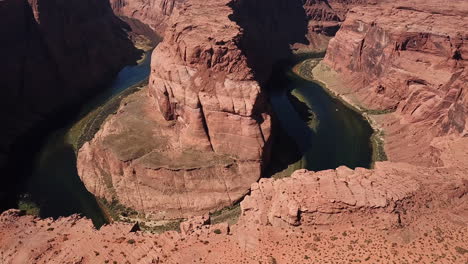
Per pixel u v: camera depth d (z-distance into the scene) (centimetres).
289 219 4844
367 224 4712
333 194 4891
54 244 5241
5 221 5859
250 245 4778
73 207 7756
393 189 4997
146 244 5056
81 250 5053
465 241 4431
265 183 5719
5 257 5109
